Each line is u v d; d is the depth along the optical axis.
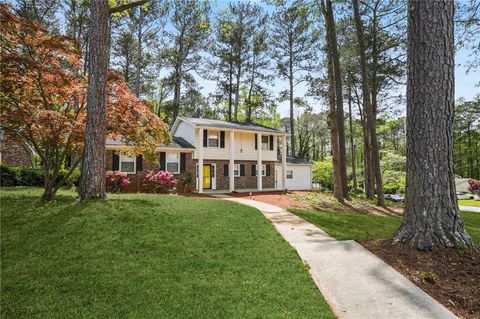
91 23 8.95
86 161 8.73
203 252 5.27
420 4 5.18
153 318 3.24
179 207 8.78
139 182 17.20
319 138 46.41
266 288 3.96
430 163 4.98
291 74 30.58
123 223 6.64
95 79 8.79
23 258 4.80
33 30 8.75
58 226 6.27
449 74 5.06
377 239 5.82
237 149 22.67
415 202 5.07
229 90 31.78
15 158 18.08
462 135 45.03
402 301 3.59
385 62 18.30
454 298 3.68
